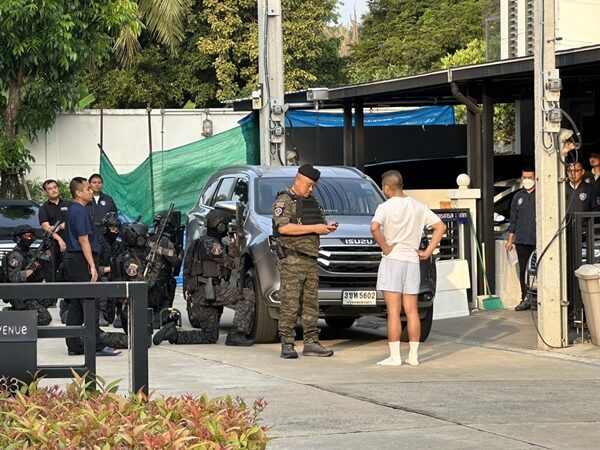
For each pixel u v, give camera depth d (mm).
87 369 6676
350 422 9750
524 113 27078
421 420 9859
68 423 5691
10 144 27391
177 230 16375
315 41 51125
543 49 14836
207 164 26781
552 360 14062
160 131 33531
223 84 50031
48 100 28516
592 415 10148
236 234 15562
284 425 9609
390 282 13555
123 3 27328
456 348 15336
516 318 18359
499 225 21734
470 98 20000
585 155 24469
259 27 20828
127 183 26641
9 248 23359
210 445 5379
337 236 15109
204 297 15531
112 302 16484
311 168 14281
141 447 5410
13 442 5500
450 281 18562
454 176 27219
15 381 6359
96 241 14891
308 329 14469
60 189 31781
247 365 13508
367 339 16641
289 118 28484
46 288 6375
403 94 22422
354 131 23859
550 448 8750
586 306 14867
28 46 26062
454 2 58188
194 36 50875
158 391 11383
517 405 10648
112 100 50031
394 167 27234
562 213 14961
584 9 26531
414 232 13633
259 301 15391
